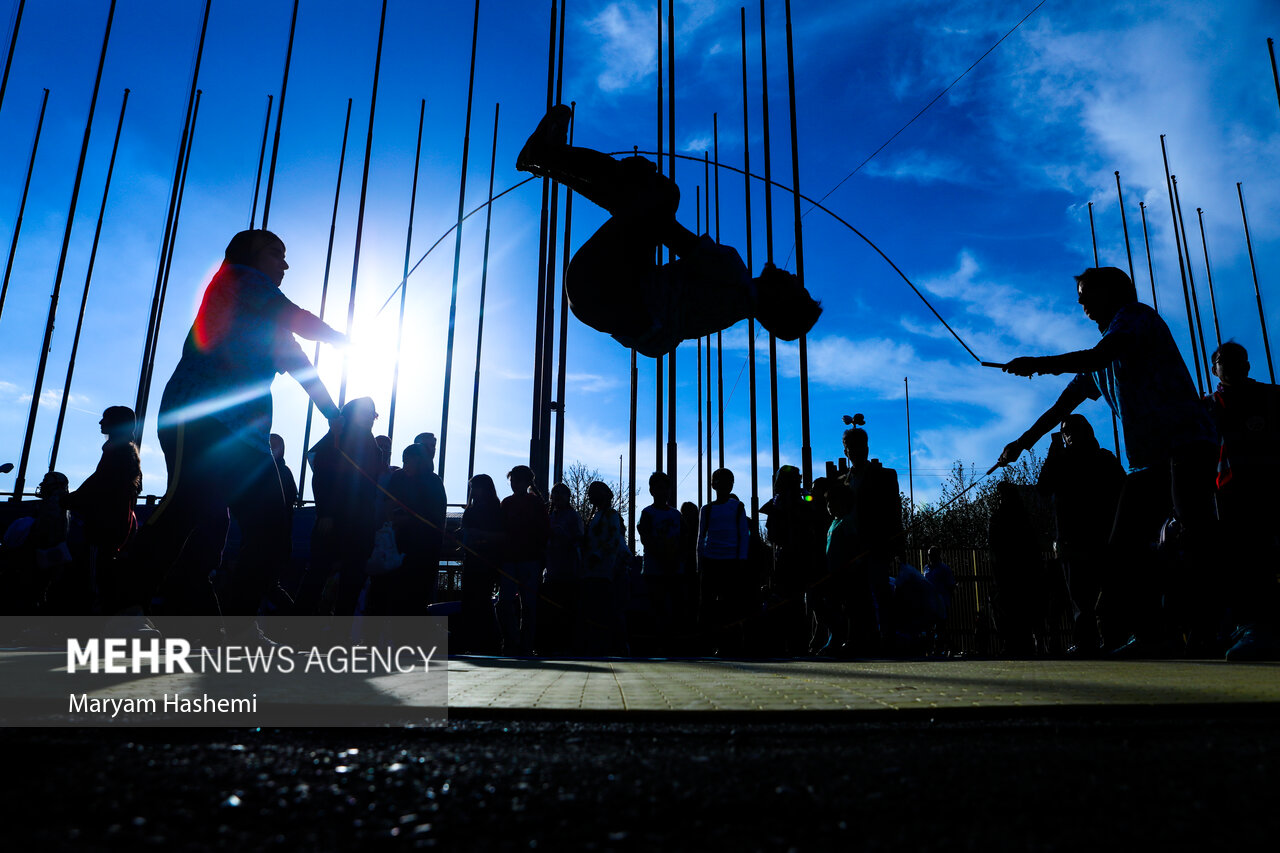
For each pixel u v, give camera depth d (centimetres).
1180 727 175
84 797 107
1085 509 630
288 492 521
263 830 95
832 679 291
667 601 838
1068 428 650
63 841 89
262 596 380
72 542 698
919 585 970
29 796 107
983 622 1384
